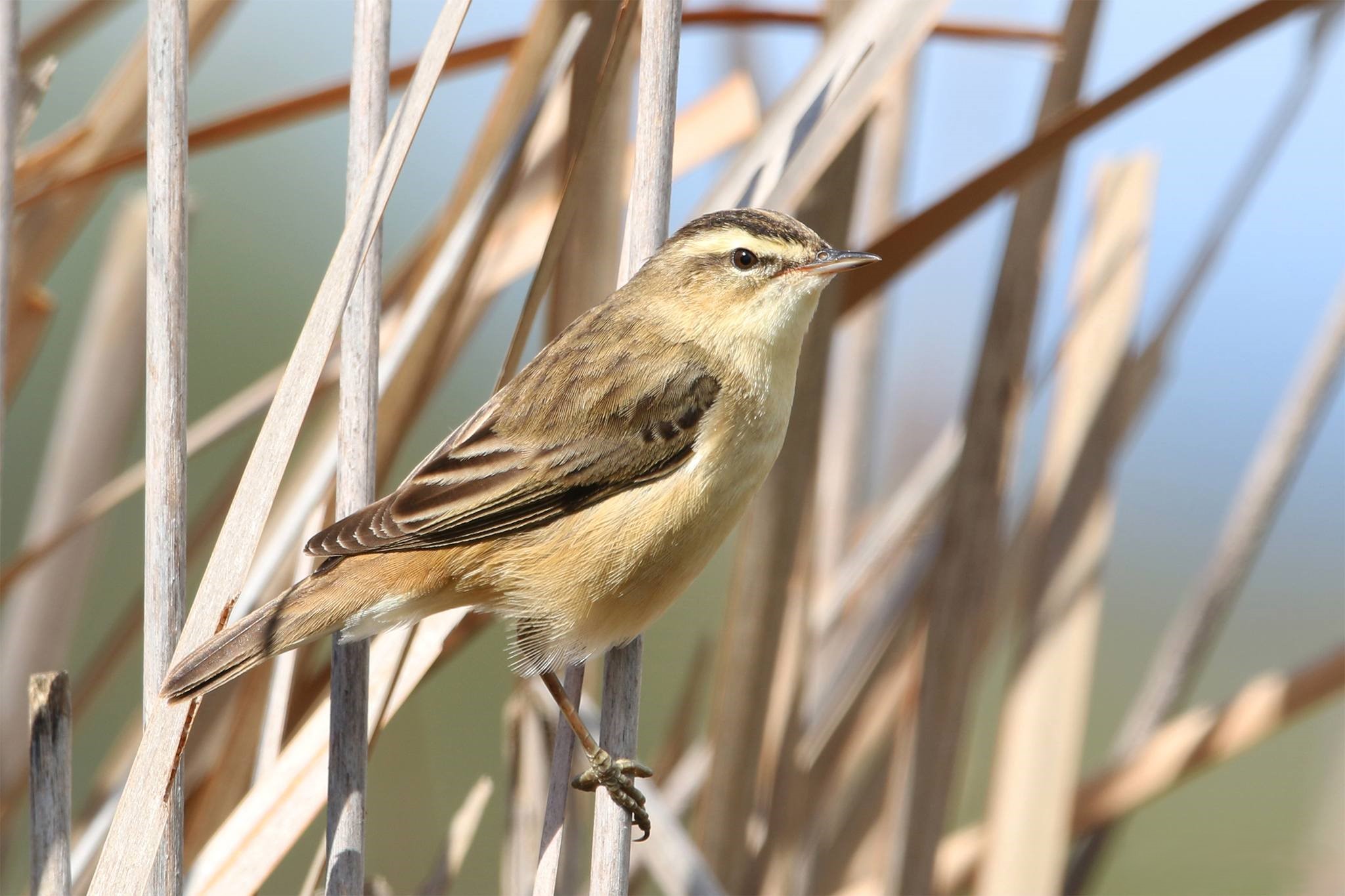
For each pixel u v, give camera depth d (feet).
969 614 30.63
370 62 22.31
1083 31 30.30
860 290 28.81
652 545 24.39
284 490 29.14
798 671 30.48
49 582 33.47
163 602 20.18
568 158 26.91
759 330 25.68
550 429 24.25
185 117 20.33
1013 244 30.53
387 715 23.30
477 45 29.30
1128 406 33.35
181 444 20.30
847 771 34.24
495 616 28.09
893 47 24.63
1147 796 33.45
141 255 34.40
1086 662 31.91
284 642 21.58
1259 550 35.83
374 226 19.69
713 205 26.50
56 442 34.01
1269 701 32.58
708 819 29.94
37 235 30.63
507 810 27.96
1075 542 32.76
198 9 30.37
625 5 22.98
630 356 25.03
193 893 21.43
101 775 30.60
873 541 35.29
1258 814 47.80
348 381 22.49
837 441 36.47
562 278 29.04
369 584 22.59
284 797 22.38
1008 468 30.58
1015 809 31.37
